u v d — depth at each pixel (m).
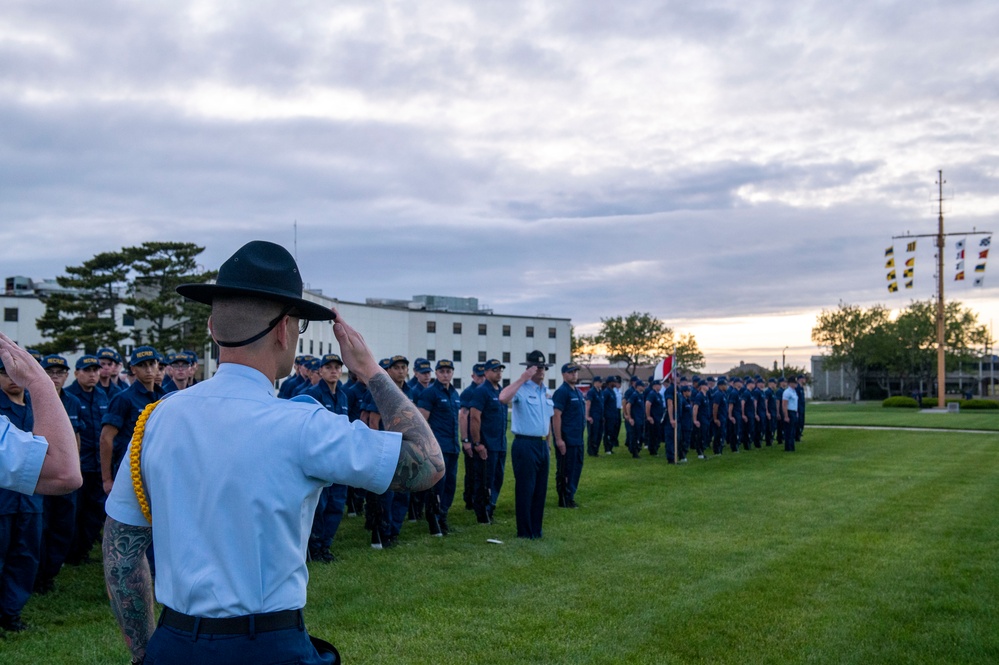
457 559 8.39
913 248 52.16
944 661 5.53
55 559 7.19
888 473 16.34
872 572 7.84
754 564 8.15
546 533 9.81
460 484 15.22
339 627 6.11
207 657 1.92
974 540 9.40
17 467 2.07
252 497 1.98
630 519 10.78
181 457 2.04
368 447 2.07
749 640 5.89
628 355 86.00
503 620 6.28
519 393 9.56
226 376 2.14
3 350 2.17
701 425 20.12
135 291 47.12
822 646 5.77
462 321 71.88
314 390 9.43
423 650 5.61
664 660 5.47
